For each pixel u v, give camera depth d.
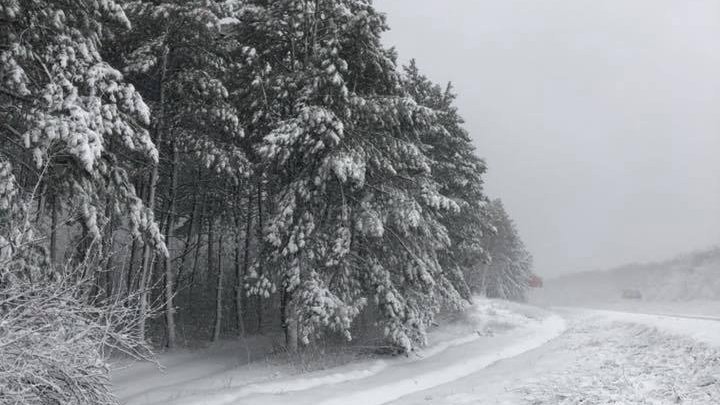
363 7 17.25
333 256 15.83
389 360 16.42
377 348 16.97
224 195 23.23
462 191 27.20
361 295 17.19
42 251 10.08
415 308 17.23
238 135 17.67
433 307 18.98
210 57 17.70
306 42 17.55
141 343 6.87
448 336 21.91
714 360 10.23
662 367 11.06
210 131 18.66
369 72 17.73
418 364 15.78
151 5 16.55
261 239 19.88
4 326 5.25
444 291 20.33
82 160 9.66
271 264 16.05
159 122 17.81
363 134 17.06
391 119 16.44
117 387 12.94
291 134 14.82
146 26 17.08
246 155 19.50
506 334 22.80
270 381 12.53
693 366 10.39
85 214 10.89
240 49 17.86
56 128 9.68
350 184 17.00
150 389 12.60
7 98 11.07
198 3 16.28
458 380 13.41
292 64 17.66
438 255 24.44
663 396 8.91
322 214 17.16
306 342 14.57
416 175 18.78
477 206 28.23
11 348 5.29
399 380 13.25
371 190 17.56
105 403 6.32
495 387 11.52
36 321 5.71
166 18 16.28
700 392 8.70
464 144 28.20
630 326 19.17
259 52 18.30
